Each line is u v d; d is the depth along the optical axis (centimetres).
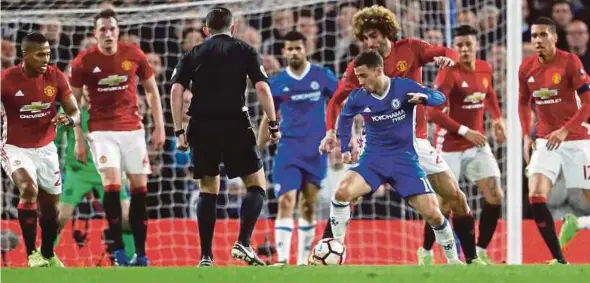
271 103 2914
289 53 3950
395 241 4272
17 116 3297
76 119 3356
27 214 3281
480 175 3722
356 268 2480
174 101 2919
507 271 2397
